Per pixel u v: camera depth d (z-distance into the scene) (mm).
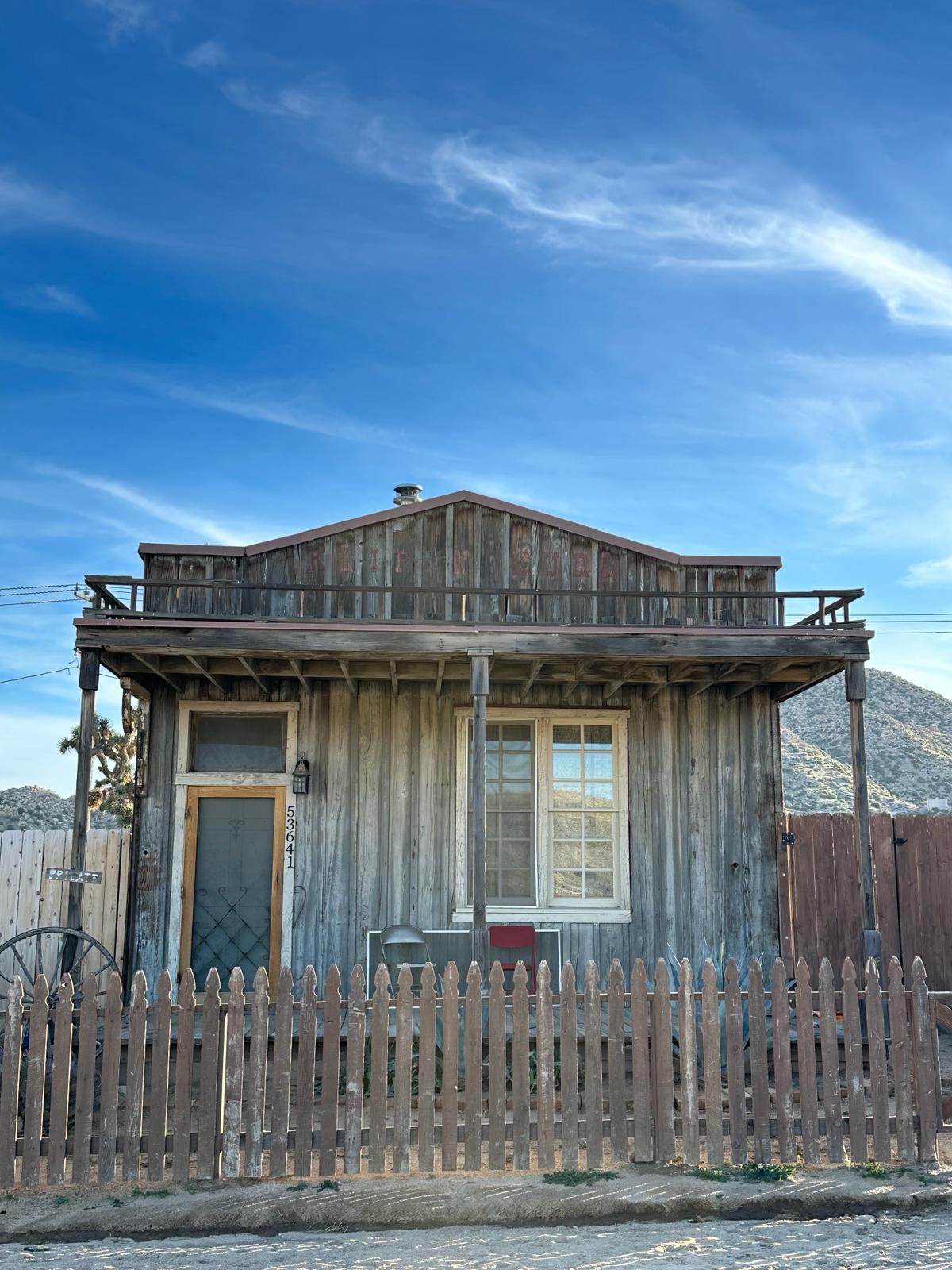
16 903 12789
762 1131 6566
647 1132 6543
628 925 11289
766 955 11359
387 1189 6137
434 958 10789
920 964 6855
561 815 11562
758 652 9750
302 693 11477
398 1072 6426
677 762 11672
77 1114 6262
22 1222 5754
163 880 11102
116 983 6395
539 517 11789
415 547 11703
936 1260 5285
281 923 11141
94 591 9953
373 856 11281
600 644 9656
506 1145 6898
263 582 11469
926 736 63750
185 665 10547
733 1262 5273
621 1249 5484
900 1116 6672
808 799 50062
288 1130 6422
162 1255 5410
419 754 11492
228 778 11320
